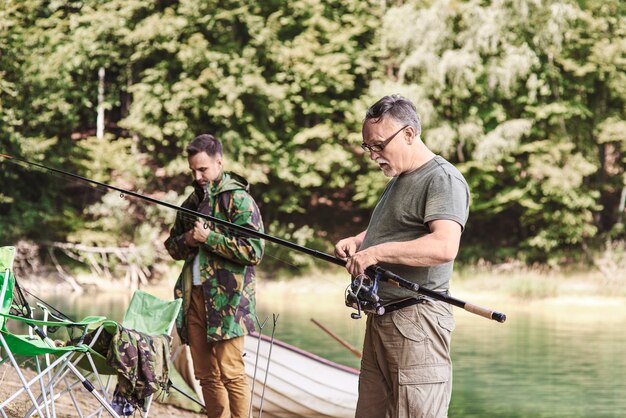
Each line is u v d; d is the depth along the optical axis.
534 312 20.06
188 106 24.06
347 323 15.65
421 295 3.25
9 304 3.71
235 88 23.95
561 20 23.58
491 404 8.62
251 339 6.64
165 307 4.17
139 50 24.36
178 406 6.31
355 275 3.20
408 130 3.26
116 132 26.34
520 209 25.69
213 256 4.45
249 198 4.48
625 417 7.98
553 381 10.12
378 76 25.72
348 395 6.52
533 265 24.95
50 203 22.86
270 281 22.61
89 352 3.68
